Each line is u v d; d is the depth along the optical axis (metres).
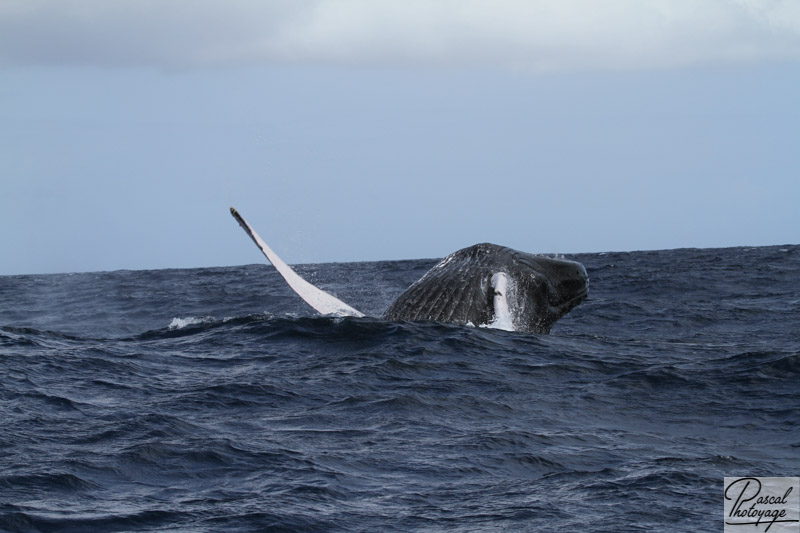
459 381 34.47
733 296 88.50
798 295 85.75
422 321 43.78
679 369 36.06
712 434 27.89
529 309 43.69
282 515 20.16
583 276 45.22
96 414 29.73
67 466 23.75
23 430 27.41
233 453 25.12
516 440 26.66
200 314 84.50
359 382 34.34
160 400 31.88
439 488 22.38
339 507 20.89
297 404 31.30
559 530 19.34
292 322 46.00
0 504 20.81
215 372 37.19
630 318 68.44
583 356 39.03
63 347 42.41
